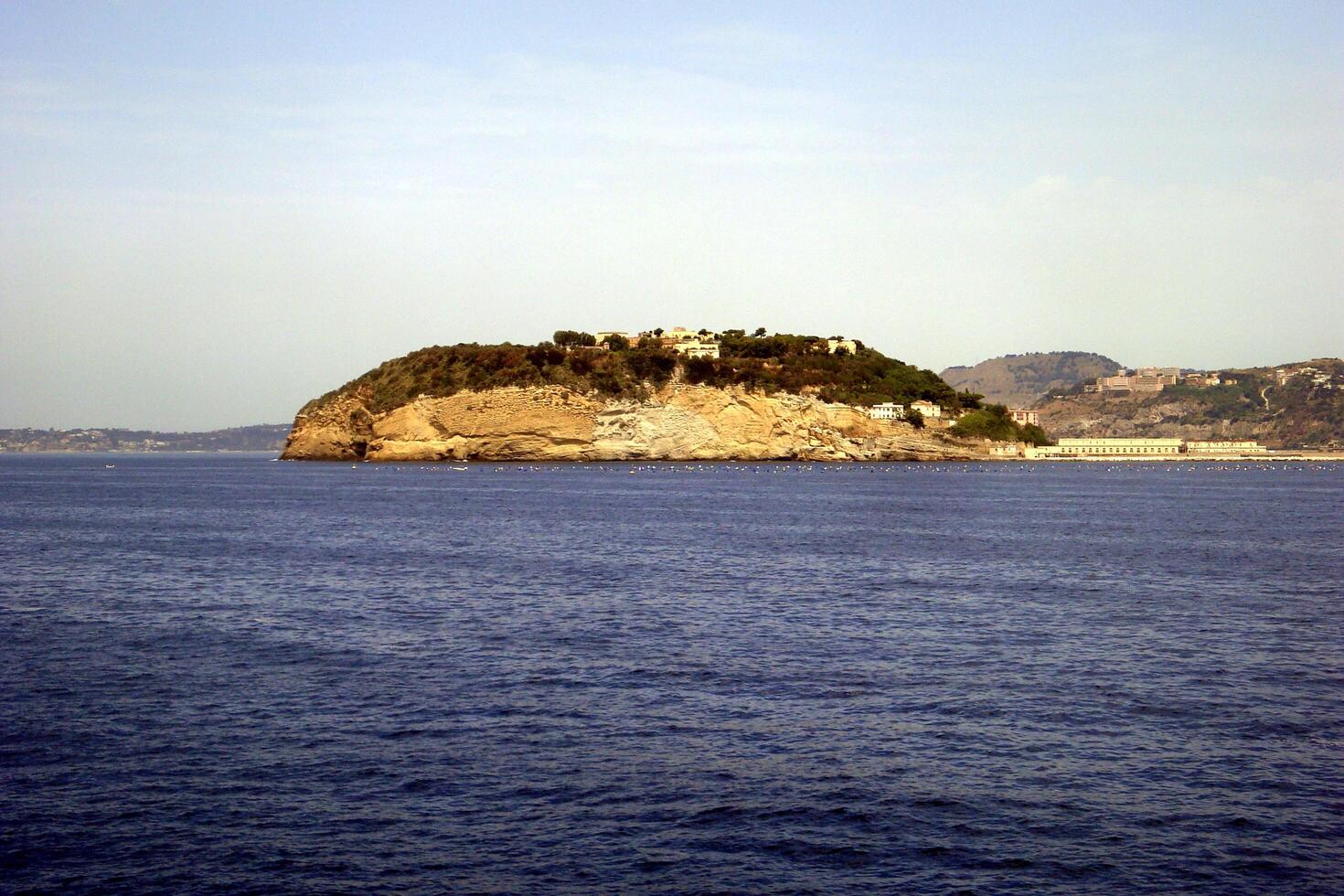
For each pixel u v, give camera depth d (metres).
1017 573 60.53
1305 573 60.97
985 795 24.12
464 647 39.00
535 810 23.25
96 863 20.78
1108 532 88.12
